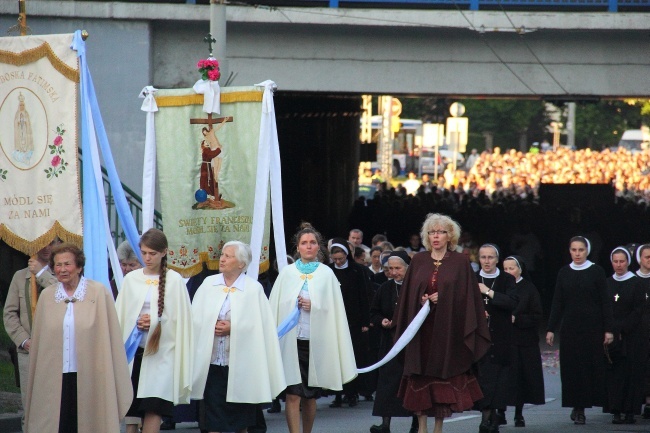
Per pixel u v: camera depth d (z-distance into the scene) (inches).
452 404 1011.9
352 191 3516.2
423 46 1935.3
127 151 1873.8
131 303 896.3
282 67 1935.3
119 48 1872.5
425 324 1022.4
